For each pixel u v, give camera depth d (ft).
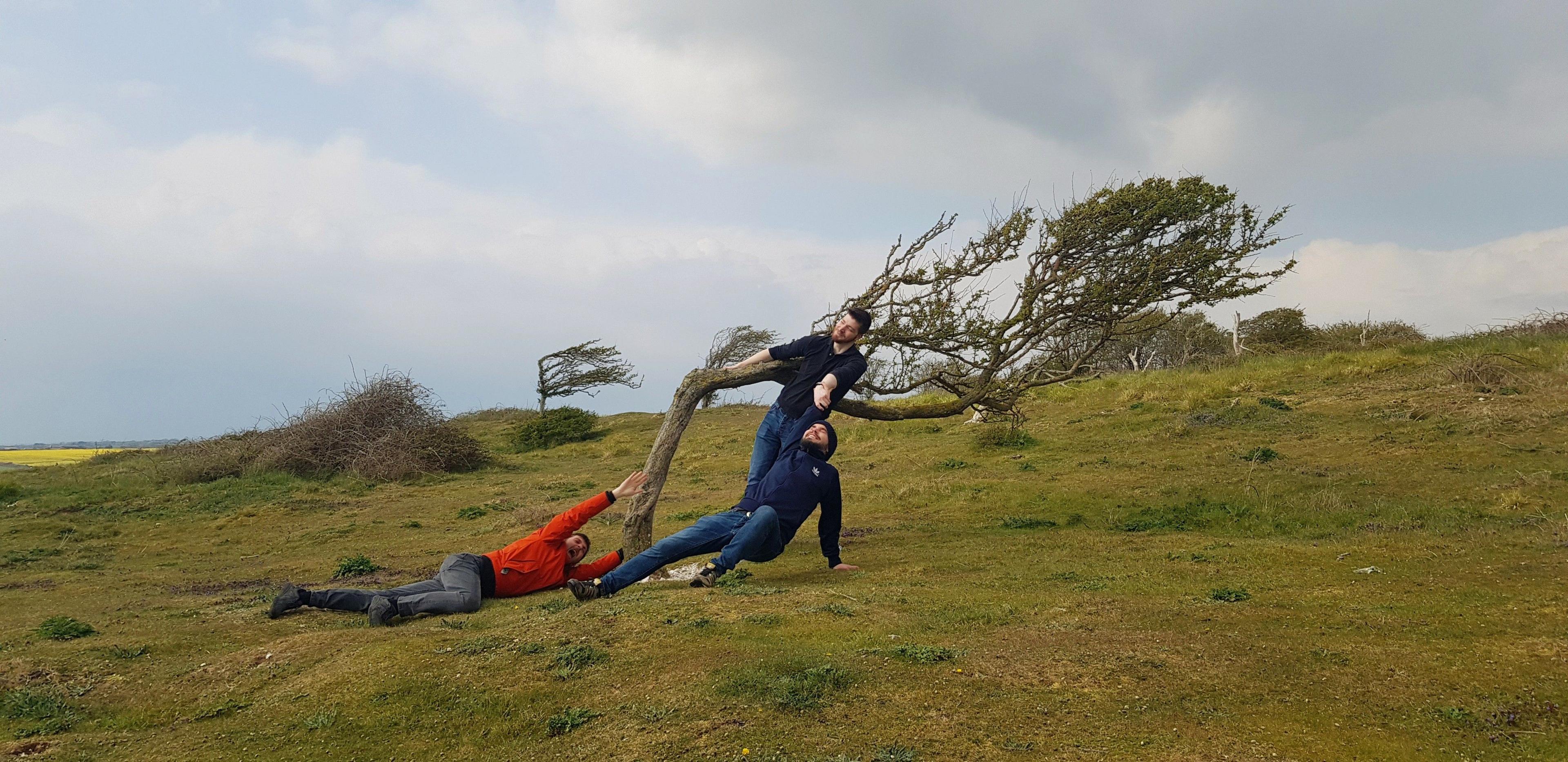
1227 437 48.01
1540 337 60.49
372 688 14.57
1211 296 31.48
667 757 11.68
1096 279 31.68
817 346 27.43
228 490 59.88
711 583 22.39
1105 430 55.16
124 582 31.60
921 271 32.27
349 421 70.69
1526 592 18.26
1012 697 13.44
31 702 14.84
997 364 33.42
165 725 14.10
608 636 16.93
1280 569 22.74
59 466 85.35
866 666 14.90
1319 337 95.04
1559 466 33.22
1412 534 26.27
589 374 122.21
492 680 14.79
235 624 21.38
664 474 29.22
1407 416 45.88
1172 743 11.64
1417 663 14.25
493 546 37.40
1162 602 19.35
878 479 48.70
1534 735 11.42
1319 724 12.16
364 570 31.58
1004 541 30.09
